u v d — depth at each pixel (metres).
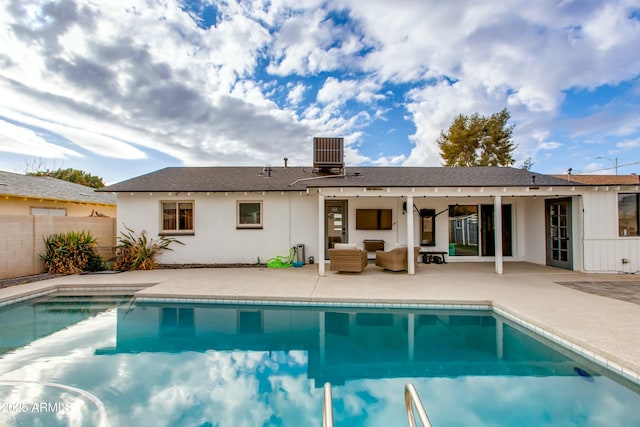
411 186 9.12
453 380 3.99
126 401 3.48
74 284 8.20
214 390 3.76
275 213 11.76
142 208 11.49
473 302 6.51
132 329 5.75
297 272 10.00
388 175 11.84
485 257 12.16
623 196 9.41
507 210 12.22
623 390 3.63
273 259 11.42
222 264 11.49
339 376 4.15
